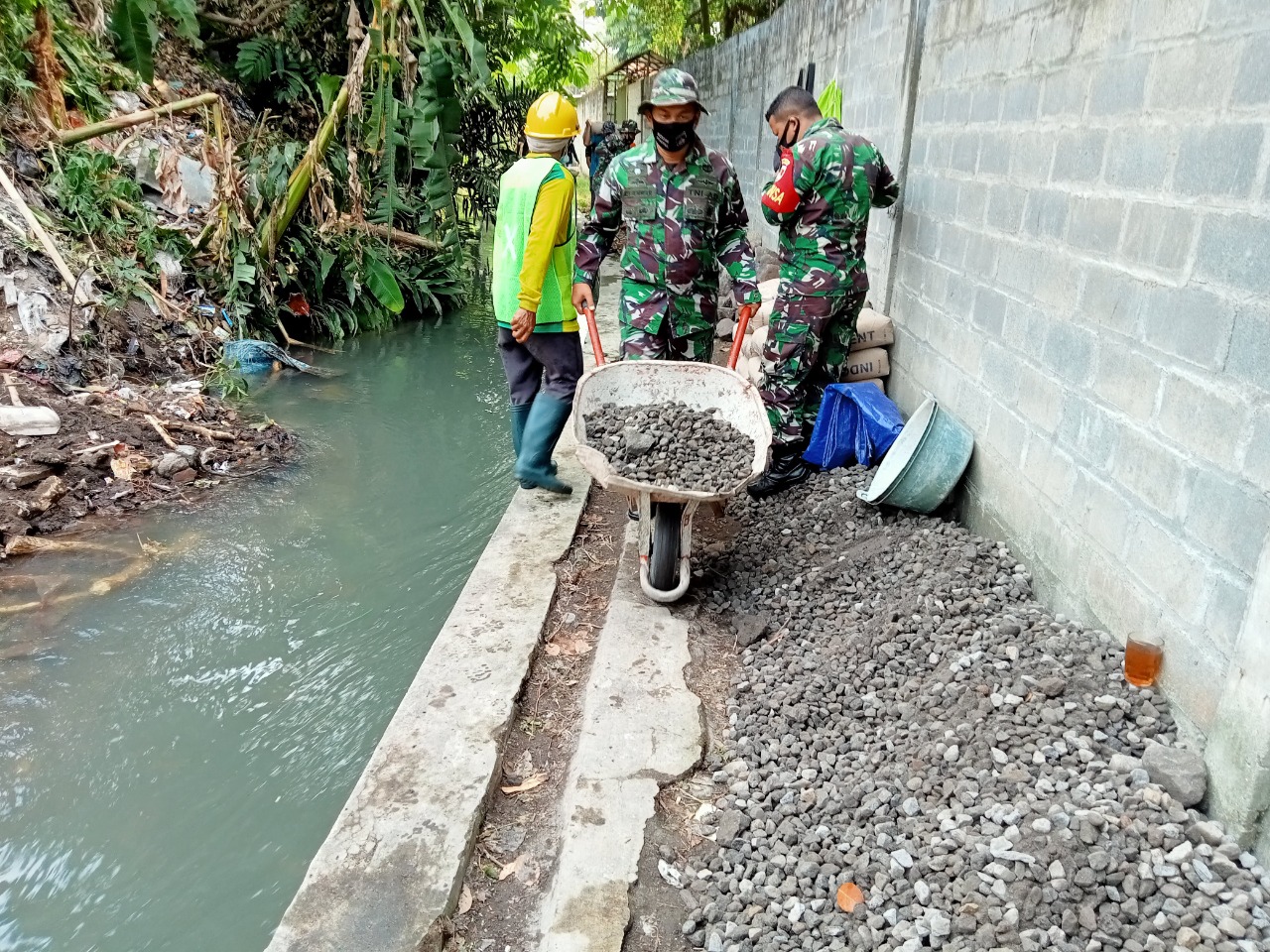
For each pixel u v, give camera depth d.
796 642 3.29
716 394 3.85
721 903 2.20
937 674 2.85
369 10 9.78
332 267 8.40
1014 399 3.46
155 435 5.23
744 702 2.97
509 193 4.02
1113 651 2.71
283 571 4.10
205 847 2.58
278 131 9.33
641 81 21.08
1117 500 2.71
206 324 6.97
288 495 4.89
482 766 2.70
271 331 7.70
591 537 4.33
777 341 4.43
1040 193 3.27
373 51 7.51
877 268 5.51
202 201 7.91
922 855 2.19
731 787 2.59
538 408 4.39
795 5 9.41
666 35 21.81
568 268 4.19
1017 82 3.49
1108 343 2.78
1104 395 2.80
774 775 2.61
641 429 3.63
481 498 4.96
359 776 2.85
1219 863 2.00
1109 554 2.76
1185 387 2.38
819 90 8.12
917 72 4.78
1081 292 2.95
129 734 3.02
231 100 9.42
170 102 8.34
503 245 4.13
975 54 3.95
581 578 3.95
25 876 2.46
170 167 7.50
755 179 11.58
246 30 9.70
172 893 2.43
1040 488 3.23
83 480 4.67
